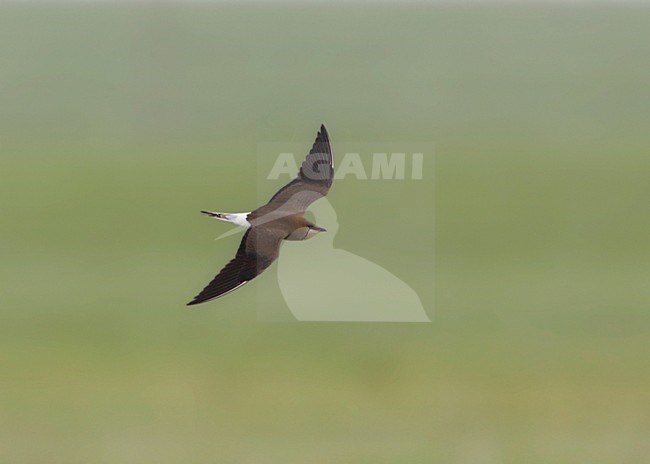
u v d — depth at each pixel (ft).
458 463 68.44
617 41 234.79
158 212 130.11
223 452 71.20
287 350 84.89
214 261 117.08
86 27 239.91
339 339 86.53
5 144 169.27
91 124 186.80
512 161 156.87
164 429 75.10
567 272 111.65
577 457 69.36
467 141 174.91
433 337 90.48
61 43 225.35
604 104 200.75
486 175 146.30
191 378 83.35
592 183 146.10
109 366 85.97
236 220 37.27
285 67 226.58
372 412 75.36
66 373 85.20
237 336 88.07
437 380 81.15
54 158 157.17
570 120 191.93
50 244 120.67
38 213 129.80
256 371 82.64
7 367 84.28
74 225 128.06
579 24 247.70
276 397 78.64
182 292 103.91
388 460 68.44
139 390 79.36
